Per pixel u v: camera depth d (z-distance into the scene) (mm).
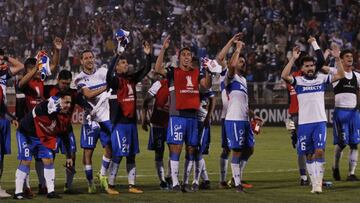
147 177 17766
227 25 45094
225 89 15078
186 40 44719
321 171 14484
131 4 48500
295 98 16672
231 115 14781
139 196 14016
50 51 47562
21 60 48219
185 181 14867
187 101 14500
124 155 14516
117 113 14555
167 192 14641
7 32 50000
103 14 48531
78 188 15453
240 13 45250
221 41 44094
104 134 14922
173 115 14570
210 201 13312
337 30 42969
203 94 15109
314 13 44656
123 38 14289
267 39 42781
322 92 14547
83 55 14992
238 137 14727
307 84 14492
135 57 43656
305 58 14484
